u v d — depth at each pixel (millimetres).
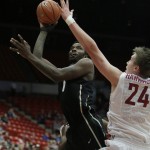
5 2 30609
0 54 30188
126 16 32219
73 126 4570
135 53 3418
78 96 4469
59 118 24797
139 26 33062
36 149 17219
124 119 3336
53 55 31250
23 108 25625
